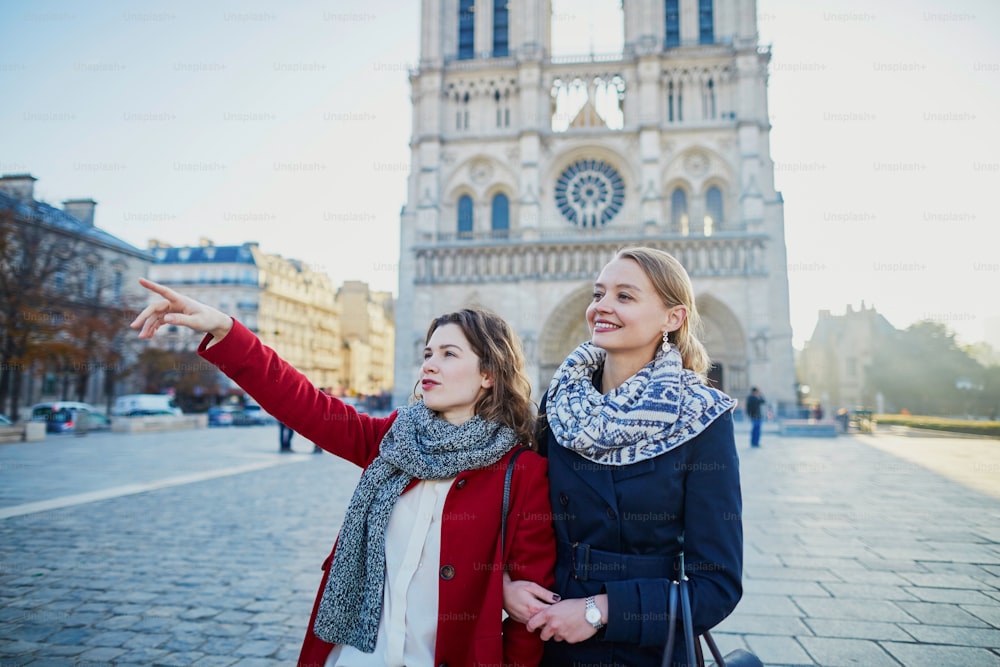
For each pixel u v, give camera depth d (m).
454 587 2.81
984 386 73.06
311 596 7.35
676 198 58.03
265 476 18.09
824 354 92.19
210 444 31.14
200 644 6.00
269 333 90.62
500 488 2.95
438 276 57.25
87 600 7.16
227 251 88.25
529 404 3.29
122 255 60.38
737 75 56.94
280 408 3.10
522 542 2.90
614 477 2.79
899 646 5.88
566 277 55.62
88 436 37.47
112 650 5.85
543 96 60.28
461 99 61.09
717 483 2.75
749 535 10.27
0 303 40.72
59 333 44.84
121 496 14.23
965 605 6.94
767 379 51.44
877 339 83.94
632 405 2.82
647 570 2.73
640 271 3.04
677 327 3.10
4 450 27.00
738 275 53.16
